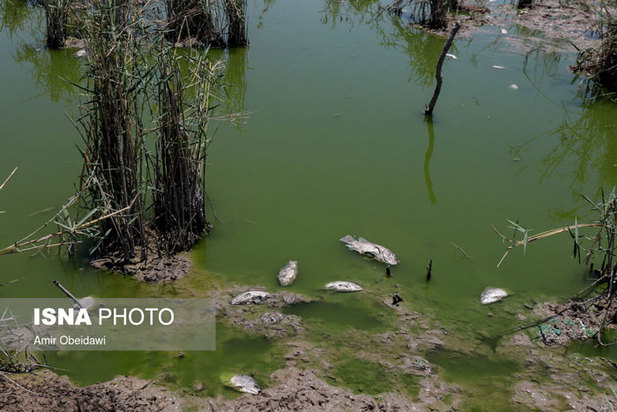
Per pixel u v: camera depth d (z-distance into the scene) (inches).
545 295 187.5
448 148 266.1
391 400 151.0
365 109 294.8
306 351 165.0
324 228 214.7
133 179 188.9
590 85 323.6
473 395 153.7
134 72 185.8
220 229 212.4
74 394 148.5
